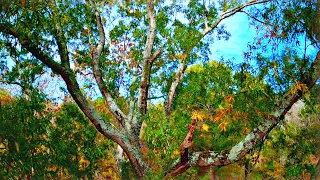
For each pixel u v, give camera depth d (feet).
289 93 34.50
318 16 32.37
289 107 35.37
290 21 33.50
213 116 44.06
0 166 29.48
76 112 46.98
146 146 40.24
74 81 36.99
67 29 38.40
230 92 41.47
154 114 39.55
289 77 34.35
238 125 43.57
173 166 37.47
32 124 32.86
